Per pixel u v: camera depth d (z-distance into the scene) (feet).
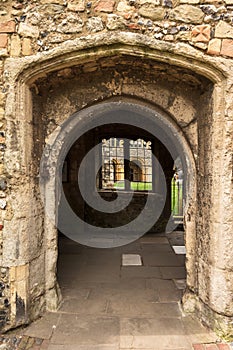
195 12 8.00
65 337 8.45
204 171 9.05
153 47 8.00
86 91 9.46
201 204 9.33
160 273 13.50
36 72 8.29
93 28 8.04
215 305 8.41
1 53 8.13
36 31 8.13
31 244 8.85
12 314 8.46
